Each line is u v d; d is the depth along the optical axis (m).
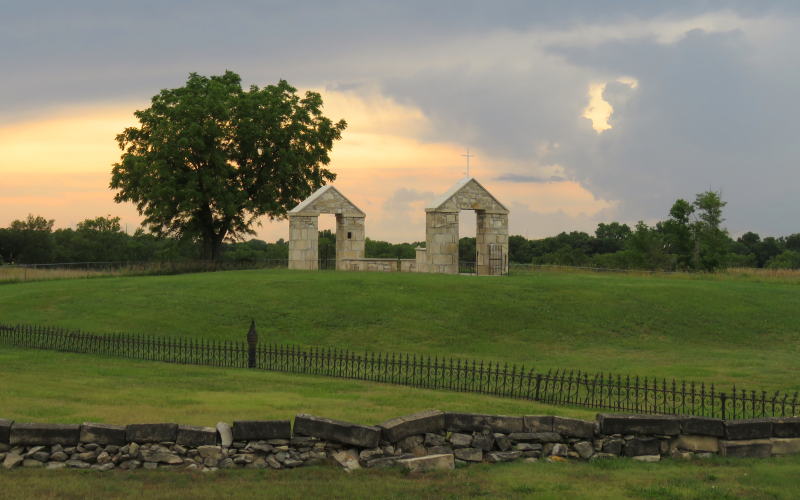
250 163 59.72
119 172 56.03
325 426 11.16
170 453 10.93
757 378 20.61
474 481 10.61
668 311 29.97
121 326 27.70
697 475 11.01
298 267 48.03
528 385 18.27
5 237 94.12
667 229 72.00
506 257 46.25
